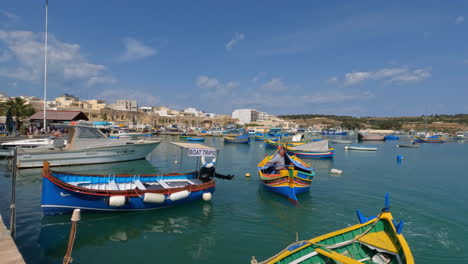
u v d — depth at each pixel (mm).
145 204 13000
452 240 11477
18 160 22594
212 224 12523
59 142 25062
